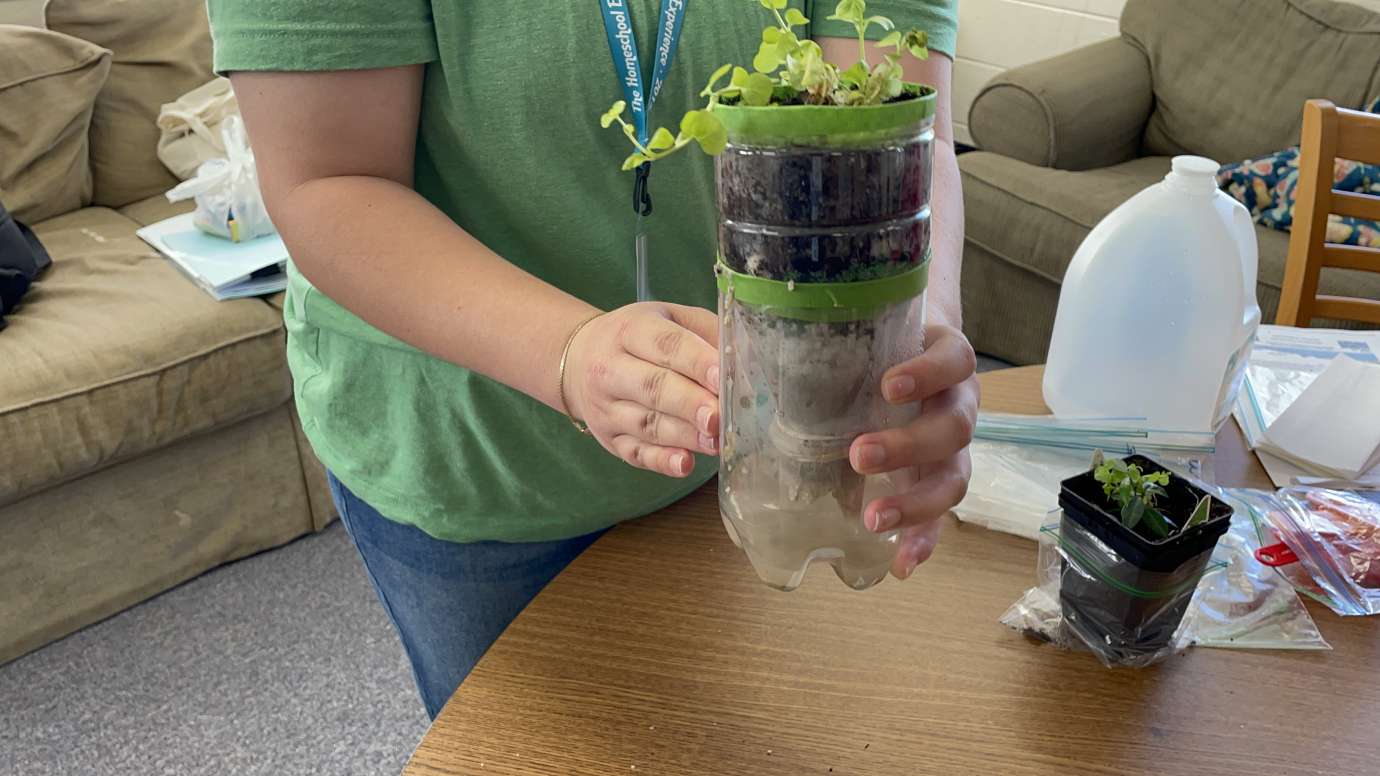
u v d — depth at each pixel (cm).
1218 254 86
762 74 40
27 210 209
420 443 76
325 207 60
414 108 65
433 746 61
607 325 53
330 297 63
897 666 66
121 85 223
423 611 87
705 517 82
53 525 164
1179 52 271
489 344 57
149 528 175
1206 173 85
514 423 74
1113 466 67
